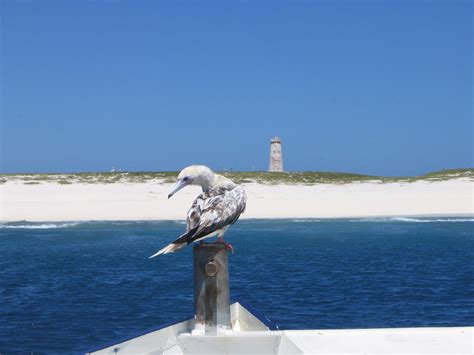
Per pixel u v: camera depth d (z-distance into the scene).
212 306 5.51
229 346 5.50
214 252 5.45
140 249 35.41
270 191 64.88
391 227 47.16
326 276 25.53
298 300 20.33
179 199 58.25
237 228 46.50
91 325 16.78
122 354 5.94
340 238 40.78
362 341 5.80
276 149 84.81
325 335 5.82
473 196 62.59
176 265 29.44
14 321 17.25
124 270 27.83
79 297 21.08
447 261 30.23
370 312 18.44
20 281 24.75
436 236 41.84
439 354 5.77
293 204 58.28
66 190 62.56
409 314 18.12
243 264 29.27
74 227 46.53
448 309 18.80
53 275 26.33
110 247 36.31
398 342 5.76
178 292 22.00
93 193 61.25
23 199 58.00
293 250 34.78
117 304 19.80
